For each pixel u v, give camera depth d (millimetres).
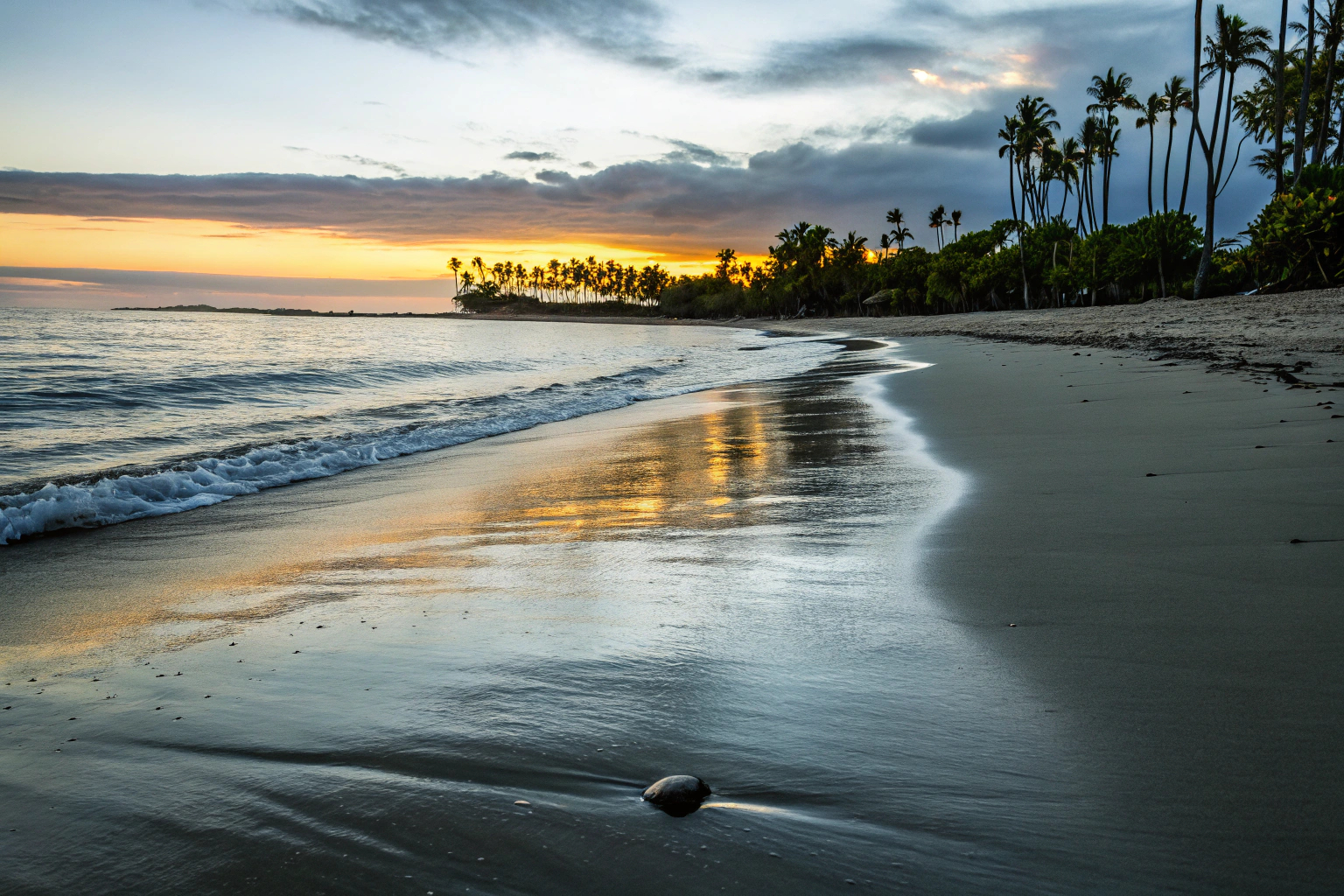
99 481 7051
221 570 4254
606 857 1565
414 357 30844
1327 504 3980
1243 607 2717
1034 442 6789
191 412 13828
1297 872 1428
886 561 3641
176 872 1601
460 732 2127
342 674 2598
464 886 1505
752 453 7605
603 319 179000
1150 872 1457
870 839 1592
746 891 1453
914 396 11719
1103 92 56094
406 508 5957
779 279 120250
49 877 1601
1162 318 26953
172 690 2537
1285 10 36719
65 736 2232
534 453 8688
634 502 5629
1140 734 1937
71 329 45219
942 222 95688
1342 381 8594
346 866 1585
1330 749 1813
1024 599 2969
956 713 2109
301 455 8594
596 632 2893
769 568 3656
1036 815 1644
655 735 2066
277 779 1938
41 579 4152
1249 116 48844
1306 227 29859
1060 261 60500
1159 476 4980
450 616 3189
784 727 2080
